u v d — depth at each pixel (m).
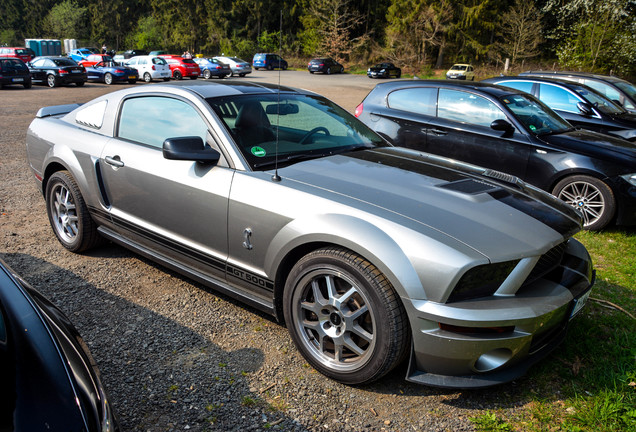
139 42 66.00
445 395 2.51
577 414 2.35
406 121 6.38
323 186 2.69
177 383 2.53
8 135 9.98
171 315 3.21
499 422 2.31
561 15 35.72
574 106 7.56
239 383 2.55
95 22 70.00
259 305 2.89
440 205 2.54
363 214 2.43
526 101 6.05
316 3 52.50
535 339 2.43
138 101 3.65
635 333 3.13
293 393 2.49
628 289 3.88
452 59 48.44
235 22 60.31
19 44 77.44
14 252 4.14
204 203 3.00
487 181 2.99
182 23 64.06
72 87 23.58
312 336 2.69
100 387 1.63
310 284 2.62
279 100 3.46
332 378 2.59
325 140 3.37
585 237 5.20
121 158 3.53
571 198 5.50
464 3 45.78
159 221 3.35
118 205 3.65
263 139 3.13
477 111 5.91
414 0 45.84
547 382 2.64
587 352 2.90
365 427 2.27
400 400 2.46
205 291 3.57
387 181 2.79
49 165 4.22
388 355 2.33
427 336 2.24
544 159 5.44
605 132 7.25
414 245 2.26
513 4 46.22
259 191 2.76
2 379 1.45
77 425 1.39
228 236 2.93
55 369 1.53
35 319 1.71
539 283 2.47
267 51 56.41
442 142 6.09
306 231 2.52
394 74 39.69
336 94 21.72
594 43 32.28
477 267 2.20
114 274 3.79
